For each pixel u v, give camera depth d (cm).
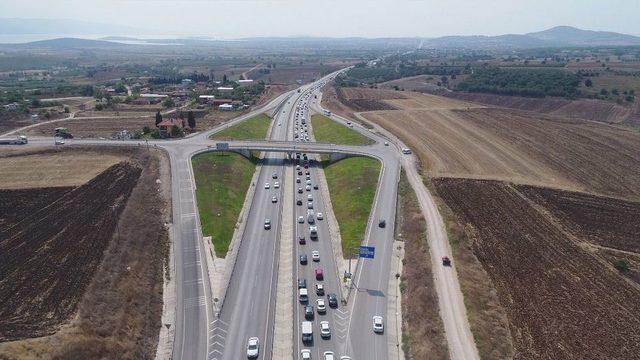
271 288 7644
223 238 9206
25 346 5819
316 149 14375
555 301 7256
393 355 6200
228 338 6500
